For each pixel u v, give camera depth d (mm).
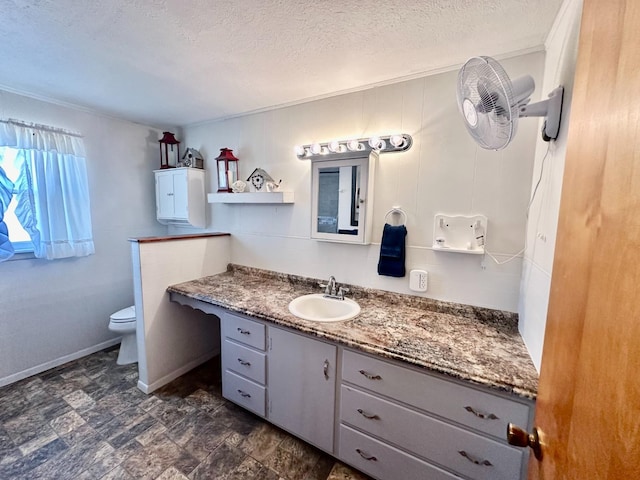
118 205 2715
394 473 1326
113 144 2645
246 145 2498
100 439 1655
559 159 1011
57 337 2385
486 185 1546
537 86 1402
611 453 362
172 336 2227
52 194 2225
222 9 1164
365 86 1861
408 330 1465
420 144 1711
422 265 1752
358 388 1386
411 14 1183
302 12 1179
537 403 710
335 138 2016
